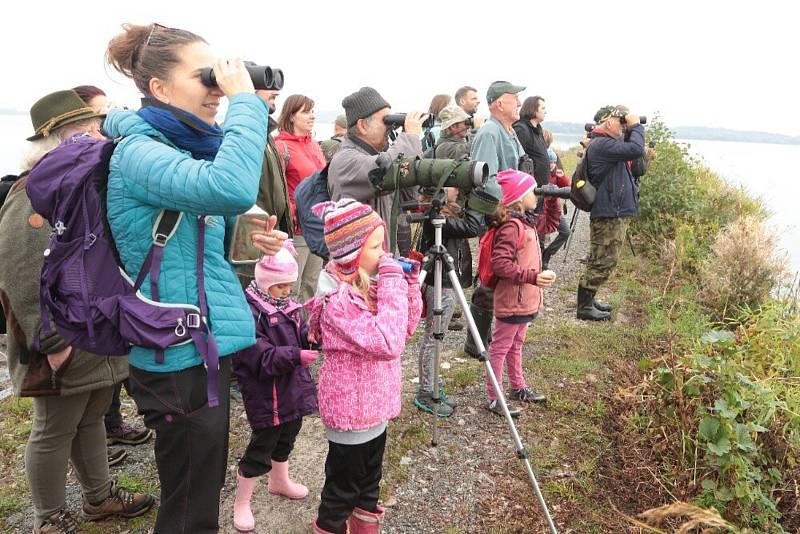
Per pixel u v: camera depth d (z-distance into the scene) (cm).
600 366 435
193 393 164
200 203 151
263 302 255
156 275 158
